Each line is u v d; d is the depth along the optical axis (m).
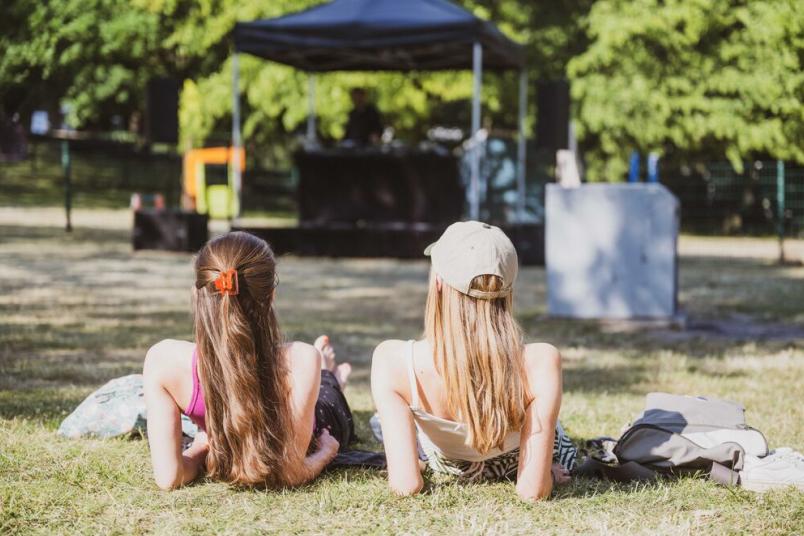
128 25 17.83
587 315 7.72
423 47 12.98
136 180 27.11
